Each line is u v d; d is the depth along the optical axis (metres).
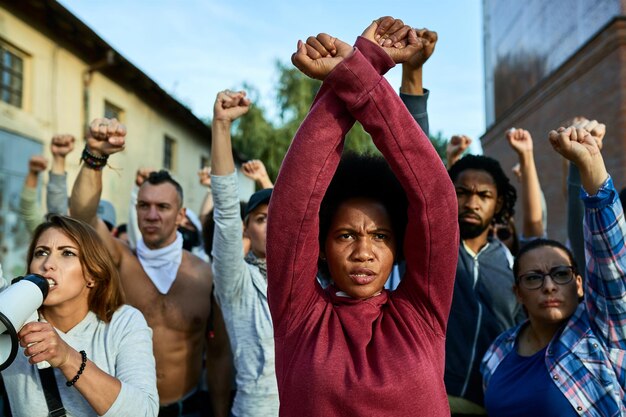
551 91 10.59
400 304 1.50
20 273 8.06
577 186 2.68
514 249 3.66
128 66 10.10
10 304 1.69
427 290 1.47
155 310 3.14
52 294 2.04
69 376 1.83
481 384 2.67
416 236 1.44
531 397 2.21
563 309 2.31
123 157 10.90
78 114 9.42
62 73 8.95
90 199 2.79
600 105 8.72
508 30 13.62
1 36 7.59
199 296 3.23
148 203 3.24
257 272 2.86
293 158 1.40
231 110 2.61
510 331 2.53
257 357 2.69
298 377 1.39
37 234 2.15
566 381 2.16
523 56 12.56
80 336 2.13
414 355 1.40
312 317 1.48
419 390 1.36
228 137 2.62
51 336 1.77
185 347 3.15
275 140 19.02
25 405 1.99
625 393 2.12
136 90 11.40
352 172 1.58
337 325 1.46
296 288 1.47
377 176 1.58
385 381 1.34
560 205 10.32
